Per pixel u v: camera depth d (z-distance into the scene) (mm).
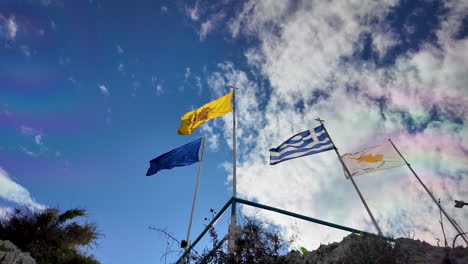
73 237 12367
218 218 8641
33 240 11352
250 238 6855
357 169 11453
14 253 9367
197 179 11391
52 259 11078
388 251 5977
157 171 13258
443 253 6043
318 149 12094
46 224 12258
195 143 13461
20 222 11844
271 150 12977
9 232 11328
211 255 6668
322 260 6992
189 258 6840
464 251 5758
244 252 6617
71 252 12125
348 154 12031
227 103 14969
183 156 13148
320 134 12773
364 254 5863
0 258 8688
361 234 6988
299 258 7742
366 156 11844
